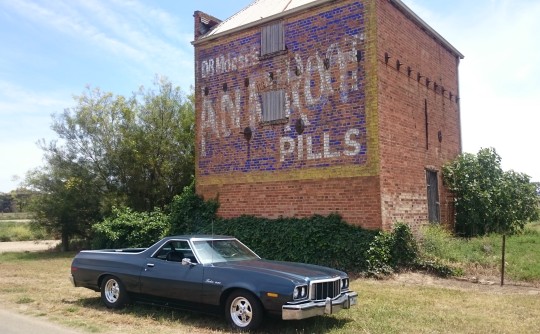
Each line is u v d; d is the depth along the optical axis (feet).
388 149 45.98
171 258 27.43
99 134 78.02
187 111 78.64
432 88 57.16
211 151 58.59
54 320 26.21
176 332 23.30
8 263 59.21
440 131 58.39
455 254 43.50
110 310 28.78
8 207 232.32
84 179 77.61
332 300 23.25
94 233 78.95
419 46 54.65
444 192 57.67
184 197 60.44
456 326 23.62
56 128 78.84
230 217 55.72
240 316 23.65
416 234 45.37
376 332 22.48
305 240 46.26
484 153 60.23
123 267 28.78
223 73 58.03
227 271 24.34
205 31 62.69
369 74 45.50
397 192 46.88
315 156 48.67
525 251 46.29
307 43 50.29
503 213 59.06
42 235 120.37
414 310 27.48
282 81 52.11
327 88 48.32
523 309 27.76
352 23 47.06
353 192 45.62
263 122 53.42
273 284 22.52
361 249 42.27
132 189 77.56
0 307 30.25
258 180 53.42
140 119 76.84
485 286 36.40
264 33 54.24
